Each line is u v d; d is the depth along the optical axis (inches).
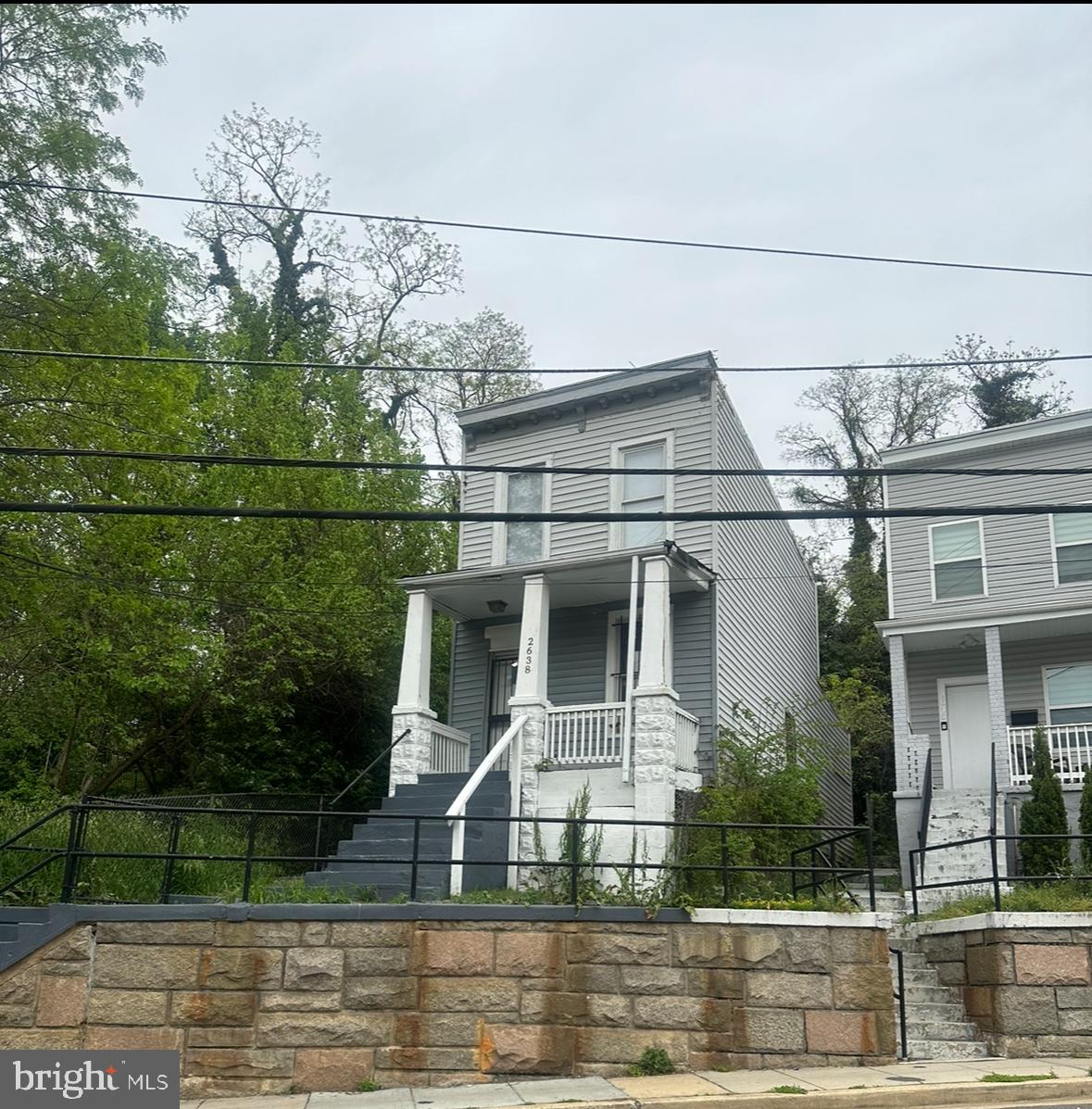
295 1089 407.5
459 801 573.6
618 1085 395.9
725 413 820.0
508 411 856.9
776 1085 385.7
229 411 1000.9
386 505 1050.1
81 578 655.8
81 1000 409.4
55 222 581.0
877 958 437.1
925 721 890.7
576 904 435.8
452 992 421.7
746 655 817.5
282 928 423.2
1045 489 861.2
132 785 1005.8
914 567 891.4
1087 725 766.5
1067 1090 377.4
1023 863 694.5
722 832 467.5
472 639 836.6
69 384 576.4
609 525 799.1
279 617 895.1
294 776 946.7
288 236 1531.7
